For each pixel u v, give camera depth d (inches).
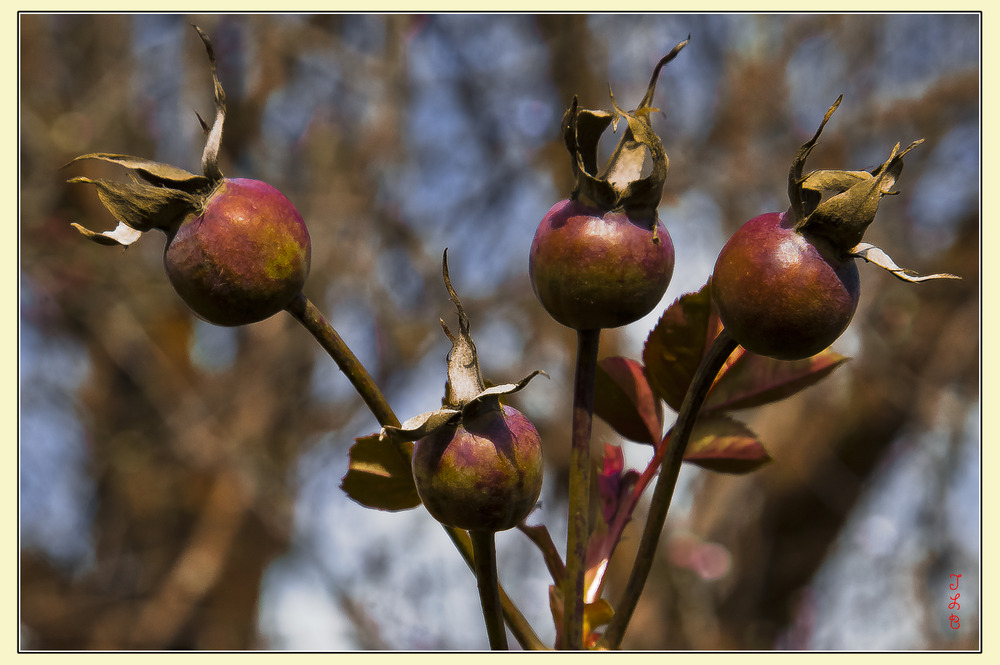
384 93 279.6
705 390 56.8
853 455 288.0
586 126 57.0
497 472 52.4
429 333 269.4
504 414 54.1
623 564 265.6
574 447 57.5
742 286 54.4
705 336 69.1
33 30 272.7
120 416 295.4
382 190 279.7
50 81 277.7
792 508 287.9
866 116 278.8
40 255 259.6
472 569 58.1
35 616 292.8
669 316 69.1
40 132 263.6
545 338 261.7
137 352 280.1
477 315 269.9
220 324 58.1
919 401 267.9
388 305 271.0
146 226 57.2
